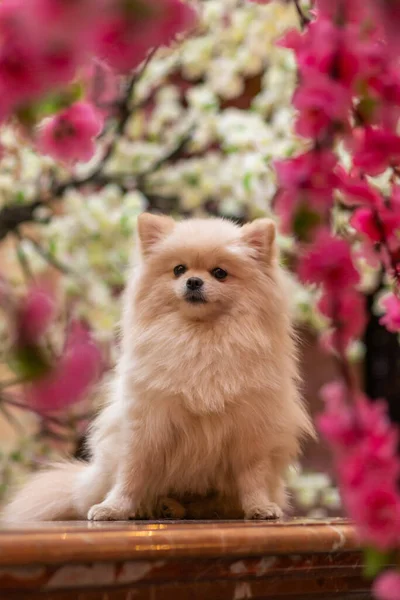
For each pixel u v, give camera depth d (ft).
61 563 5.67
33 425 17.37
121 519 9.57
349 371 4.29
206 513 10.52
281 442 10.14
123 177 19.53
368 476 3.87
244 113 20.49
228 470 10.22
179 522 8.75
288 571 7.26
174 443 9.98
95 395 13.67
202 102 19.57
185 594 6.58
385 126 4.62
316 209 4.18
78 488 10.73
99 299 18.69
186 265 10.52
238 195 18.03
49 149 4.89
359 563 7.88
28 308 2.94
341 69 4.05
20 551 5.44
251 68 20.29
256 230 10.79
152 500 10.22
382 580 3.98
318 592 7.67
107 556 5.91
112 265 18.47
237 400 9.81
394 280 5.70
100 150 19.47
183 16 2.79
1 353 3.19
